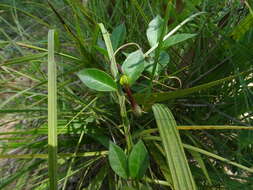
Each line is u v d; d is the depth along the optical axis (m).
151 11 0.35
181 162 0.19
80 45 0.31
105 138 0.34
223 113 0.33
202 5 0.35
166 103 0.34
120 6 0.40
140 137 0.30
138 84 0.32
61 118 0.36
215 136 0.36
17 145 0.32
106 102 0.38
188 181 0.18
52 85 0.18
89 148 0.40
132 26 0.38
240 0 0.30
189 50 0.35
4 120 0.48
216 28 0.33
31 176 0.38
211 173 0.34
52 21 0.54
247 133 0.31
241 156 0.33
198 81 0.35
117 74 0.24
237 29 0.30
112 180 0.34
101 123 0.37
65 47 0.54
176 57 0.37
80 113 0.33
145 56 0.26
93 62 0.33
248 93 0.32
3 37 0.60
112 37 0.29
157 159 0.32
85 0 0.36
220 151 0.35
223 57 0.34
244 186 0.32
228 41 0.31
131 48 0.38
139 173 0.23
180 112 0.37
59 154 0.31
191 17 0.28
